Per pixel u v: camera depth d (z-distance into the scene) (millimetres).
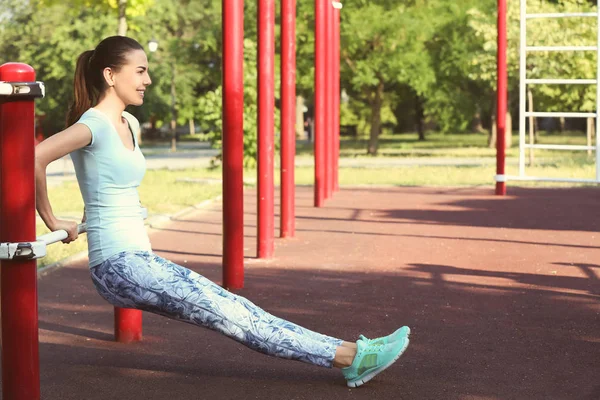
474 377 4547
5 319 3385
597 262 8422
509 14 25828
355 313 6176
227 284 7152
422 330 5621
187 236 10773
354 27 30078
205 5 51812
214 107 24281
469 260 8609
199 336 5492
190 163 29359
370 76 30938
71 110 3906
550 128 59594
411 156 32781
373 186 18312
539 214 12836
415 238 10305
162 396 4293
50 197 15742
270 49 8297
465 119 34688
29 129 3266
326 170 15461
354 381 4309
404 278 7590
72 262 8703
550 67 22812
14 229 3273
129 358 5004
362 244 9812
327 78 15141
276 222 11992
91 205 3816
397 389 4332
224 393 4320
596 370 4676
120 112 3869
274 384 4449
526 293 6863
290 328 4098
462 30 31766
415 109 51031
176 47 38250
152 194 16438
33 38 46594
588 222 11758
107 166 3764
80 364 4891
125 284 3803
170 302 3834
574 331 5562
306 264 8383
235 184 7105
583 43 22547
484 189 17359
